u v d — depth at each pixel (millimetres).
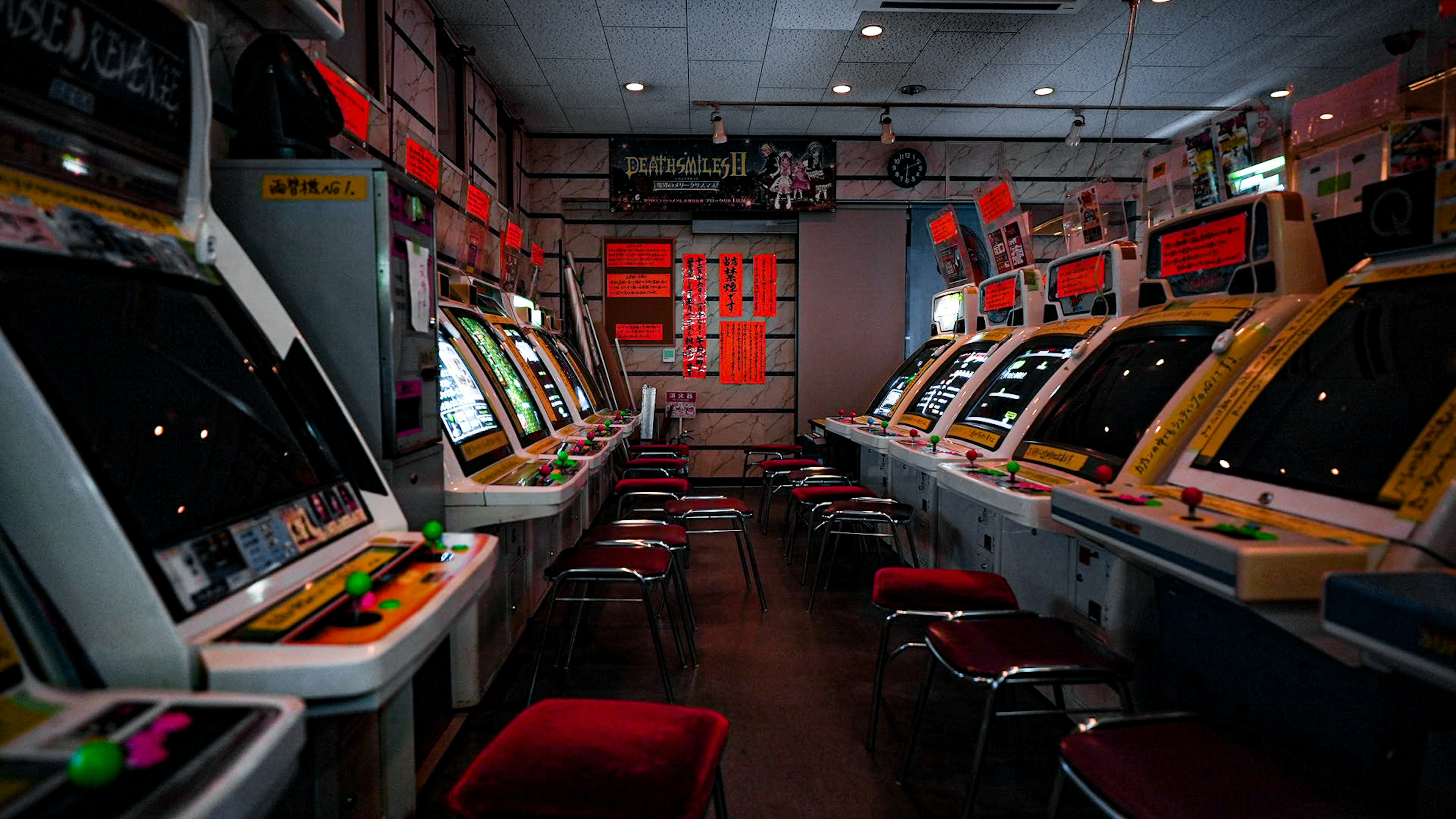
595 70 5039
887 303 6770
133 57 1130
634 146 6422
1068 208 3932
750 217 6727
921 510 3648
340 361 1653
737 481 6977
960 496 3166
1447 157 1506
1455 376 1332
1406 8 4258
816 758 2150
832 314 6746
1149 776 1081
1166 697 1827
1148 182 3162
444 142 4434
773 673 2770
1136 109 5945
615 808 1016
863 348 6773
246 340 1300
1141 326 2480
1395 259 1619
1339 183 1959
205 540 953
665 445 5535
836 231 6719
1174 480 1794
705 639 3119
